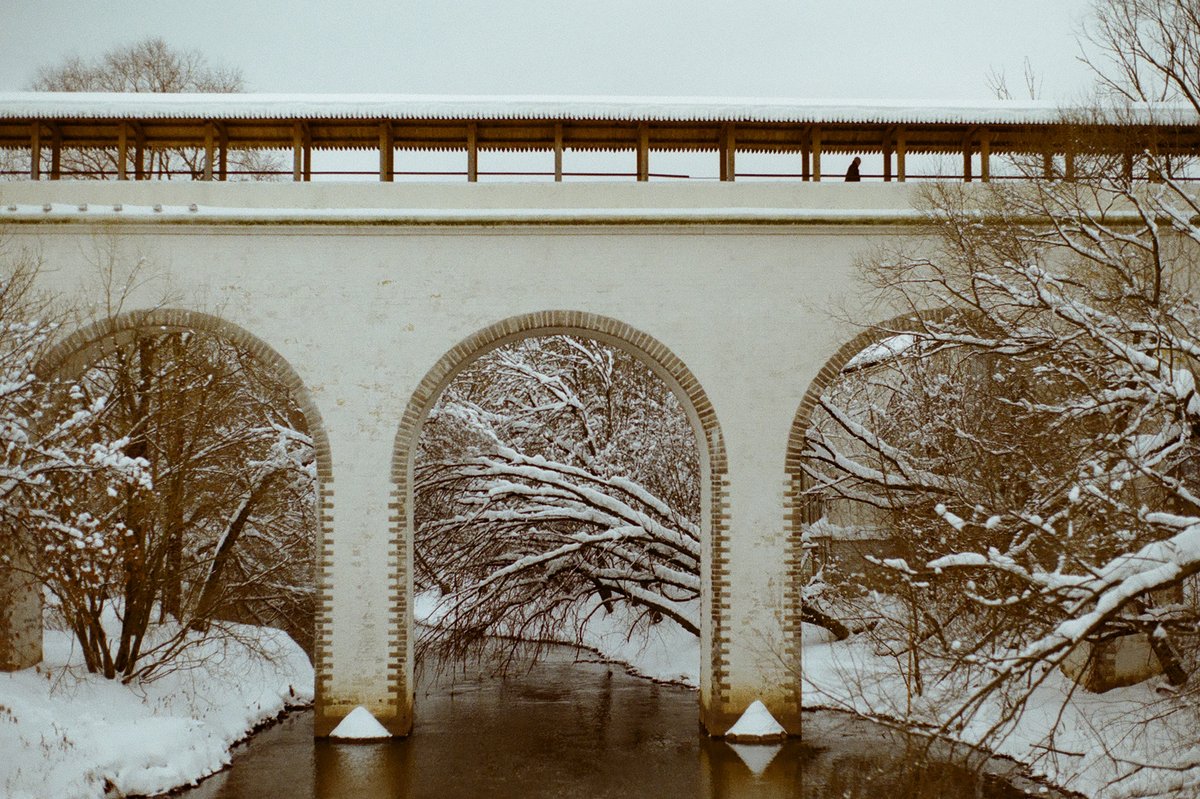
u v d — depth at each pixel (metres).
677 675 23.84
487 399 26.88
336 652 17.44
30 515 14.84
